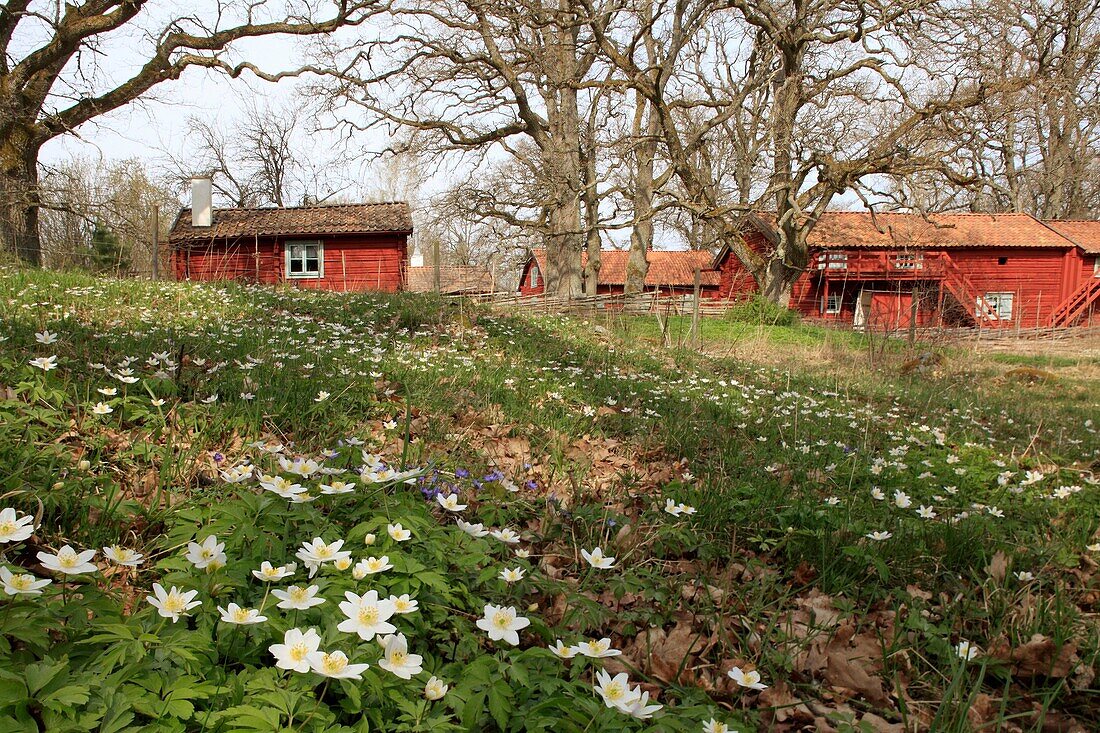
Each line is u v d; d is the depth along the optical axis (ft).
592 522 11.07
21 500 7.95
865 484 14.44
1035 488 15.65
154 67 70.03
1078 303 105.91
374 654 5.53
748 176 106.42
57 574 6.74
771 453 17.19
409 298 42.75
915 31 64.64
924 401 30.01
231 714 4.68
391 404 16.03
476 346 29.37
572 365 28.84
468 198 85.35
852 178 72.43
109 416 11.59
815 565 10.74
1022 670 8.47
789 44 72.74
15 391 11.25
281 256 88.99
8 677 4.46
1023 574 10.12
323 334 26.02
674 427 18.66
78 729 4.39
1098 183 133.39
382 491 8.47
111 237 69.92
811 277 103.45
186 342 18.71
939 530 11.98
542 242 98.63
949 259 100.89
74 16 64.18
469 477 11.59
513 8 67.21
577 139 86.58
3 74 63.36
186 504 8.63
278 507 7.54
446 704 5.55
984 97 63.41
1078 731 7.59
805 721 7.34
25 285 28.94
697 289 46.03
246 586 6.48
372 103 79.46
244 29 70.59
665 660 7.90
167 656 5.32
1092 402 34.58
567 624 7.64
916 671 8.31
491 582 7.98
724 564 10.98
